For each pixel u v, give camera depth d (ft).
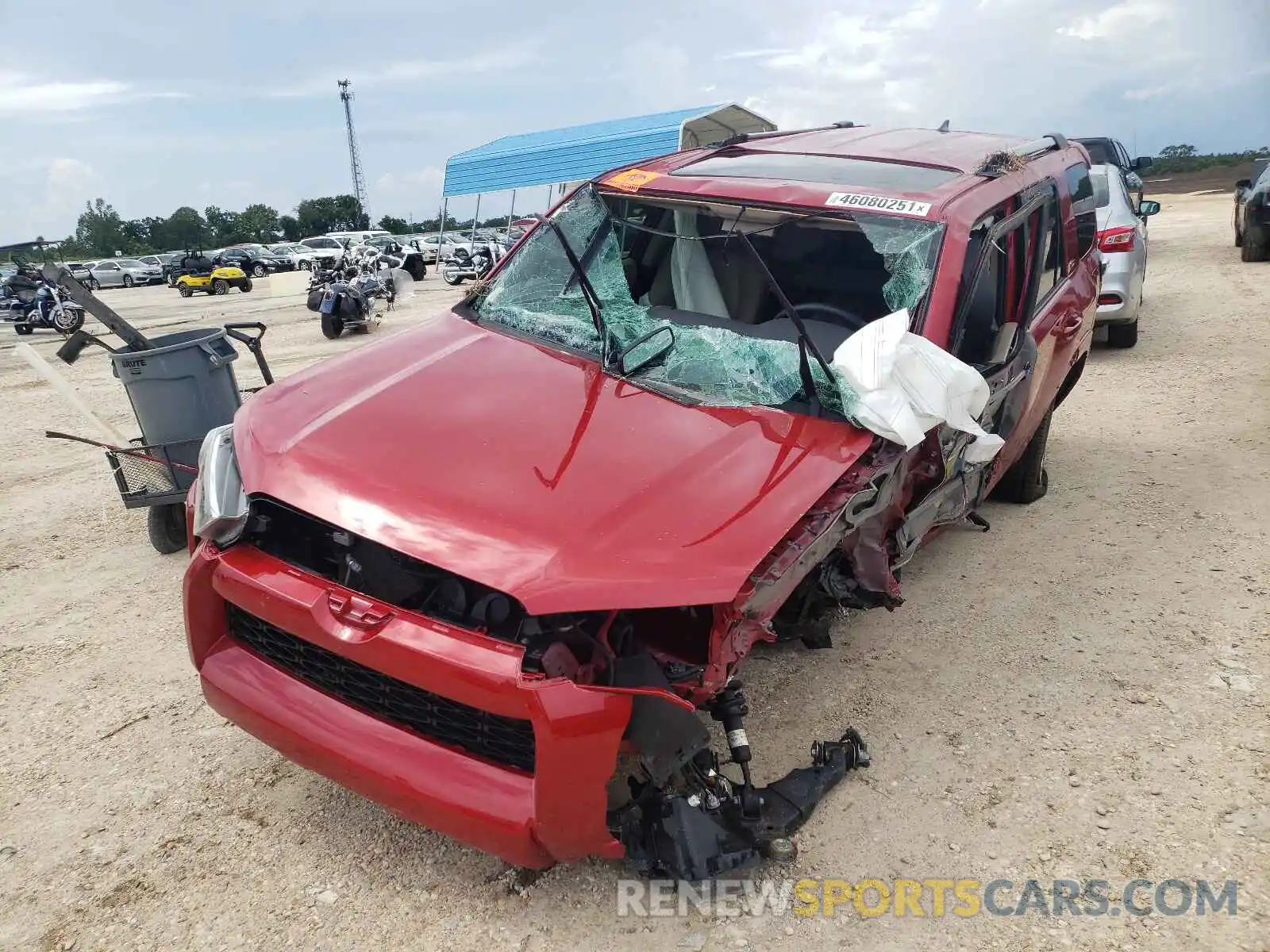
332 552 8.73
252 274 108.37
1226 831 8.93
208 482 8.82
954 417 9.45
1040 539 15.47
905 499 9.90
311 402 9.62
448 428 8.79
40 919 8.14
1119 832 8.96
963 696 11.22
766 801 8.41
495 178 66.85
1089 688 11.30
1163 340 28.84
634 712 7.20
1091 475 18.20
